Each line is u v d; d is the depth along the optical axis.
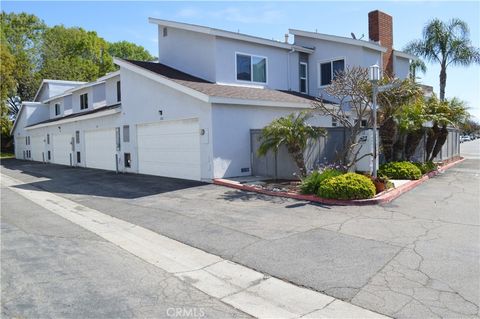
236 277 5.29
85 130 22.66
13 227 8.22
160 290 4.88
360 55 18.44
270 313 4.25
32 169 23.09
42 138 30.39
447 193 10.74
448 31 26.83
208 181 13.50
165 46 18.62
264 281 5.12
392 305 4.28
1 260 6.01
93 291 4.83
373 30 20.75
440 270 5.16
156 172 16.44
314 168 12.74
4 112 38.06
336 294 4.62
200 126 13.67
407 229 7.12
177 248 6.64
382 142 14.17
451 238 6.52
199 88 13.88
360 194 9.36
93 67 48.16
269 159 13.62
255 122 14.51
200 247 6.60
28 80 43.84
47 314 4.21
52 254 6.33
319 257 5.82
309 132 11.72
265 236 6.99
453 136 21.88
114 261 5.99
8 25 47.88
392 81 12.98
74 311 4.29
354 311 4.22
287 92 18.14
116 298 4.62
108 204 10.68
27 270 5.56
